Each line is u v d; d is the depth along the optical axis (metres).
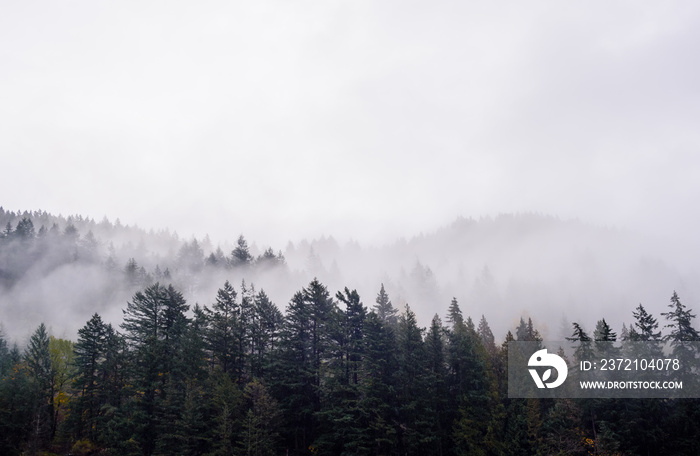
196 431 43.12
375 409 41.31
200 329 50.75
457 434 42.78
